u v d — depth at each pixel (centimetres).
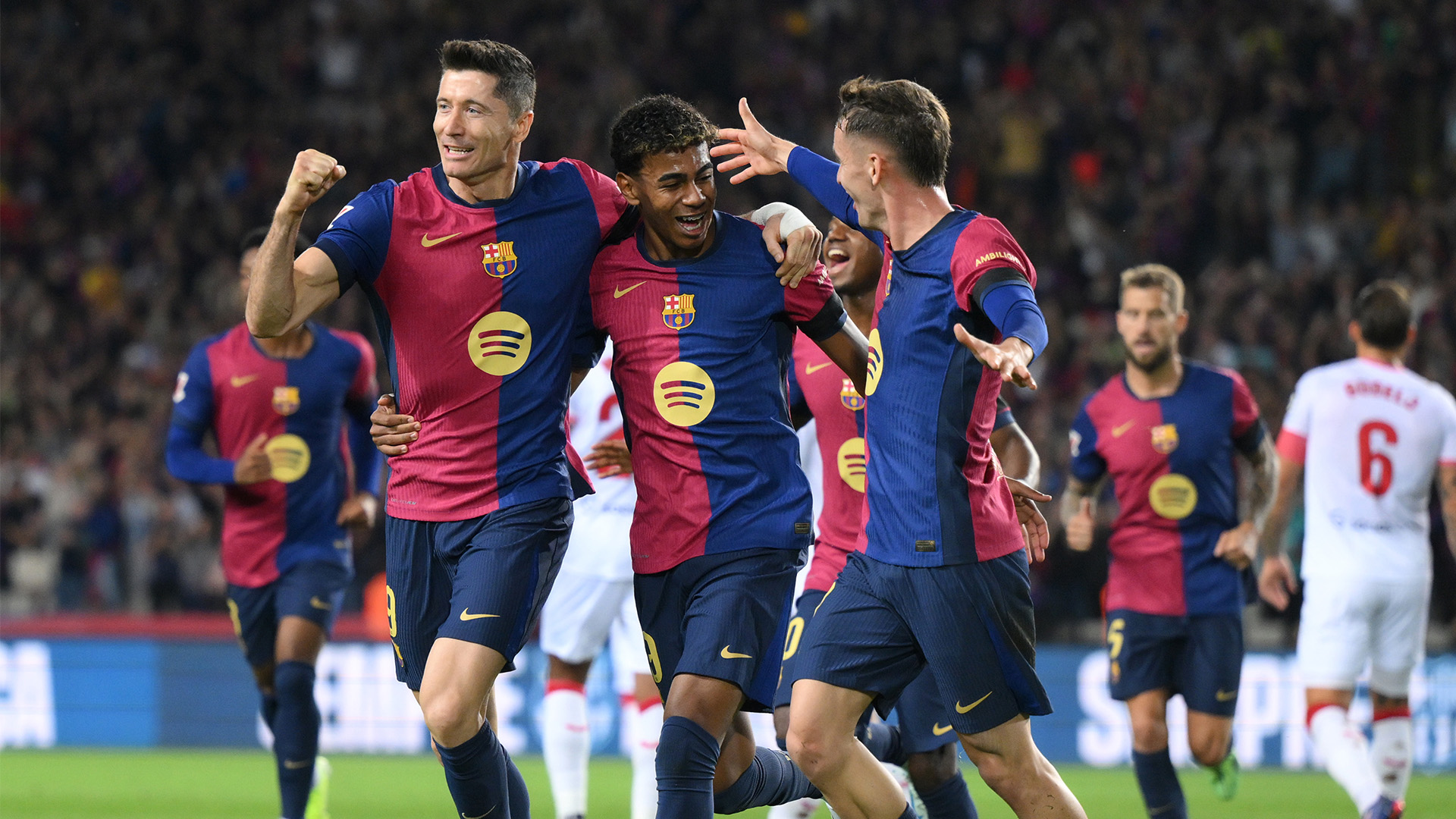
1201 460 2430
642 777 2350
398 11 7662
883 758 1980
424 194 1667
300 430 2491
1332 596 2459
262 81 7500
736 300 1695
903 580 1612
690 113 1653
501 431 1662
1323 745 2417
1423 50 7006
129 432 5559
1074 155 6962
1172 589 2439
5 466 5638
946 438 1591
